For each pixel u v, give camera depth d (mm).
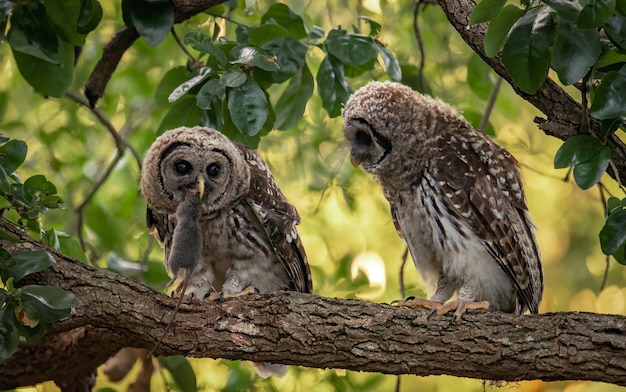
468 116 14539
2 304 8891
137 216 15719
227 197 11219
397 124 11305
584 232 20797
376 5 15172
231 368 14023
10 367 11445
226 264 11547
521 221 11312
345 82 12031
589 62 8930
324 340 9508
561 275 20797
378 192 16172
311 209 15812
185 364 12297
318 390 13977
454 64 15938
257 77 11352
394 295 16969
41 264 9094
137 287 9703
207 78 10781
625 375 8844
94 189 13711
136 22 11273
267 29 11398
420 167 11273
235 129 11656
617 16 8914
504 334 9227
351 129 11648
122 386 14117
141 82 16484
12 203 9570
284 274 11633
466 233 10938
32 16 11344
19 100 16562
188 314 9672
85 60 16078
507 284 11148
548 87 10297
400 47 15883
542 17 9102
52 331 9648
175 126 11695
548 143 19250
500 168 11312
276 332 9570
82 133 16109
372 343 9461
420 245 11492
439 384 19109
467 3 10812
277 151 16016
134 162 16109
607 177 19969
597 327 8977
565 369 9000
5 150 9703
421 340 9391
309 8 16344
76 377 11859
